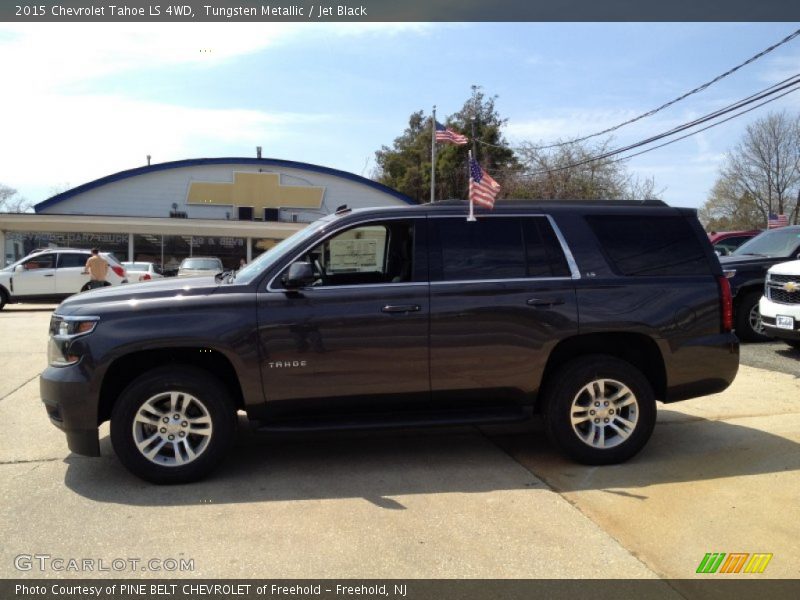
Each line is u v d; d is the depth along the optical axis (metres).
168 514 3.95
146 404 4.37
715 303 4.91
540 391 4.89
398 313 4.56
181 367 4.46
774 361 8.51
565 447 4.75
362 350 4.54
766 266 9.97
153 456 4.41
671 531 3.71
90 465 4.88
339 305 4.53
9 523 3.84
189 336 4.36
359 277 4.77
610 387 4.82
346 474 4.66
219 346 4.39
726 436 5.52
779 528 3.75
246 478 4.59
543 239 4.85
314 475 4.65
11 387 7.53
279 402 4.54
